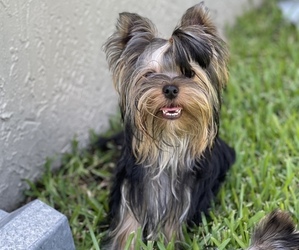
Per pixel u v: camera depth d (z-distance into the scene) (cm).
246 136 124
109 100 133
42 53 111
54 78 115
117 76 97
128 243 95
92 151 127
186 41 90
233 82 142
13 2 101
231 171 113
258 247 92
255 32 169
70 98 121
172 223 102
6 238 83
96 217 106
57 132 119
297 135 121
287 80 144
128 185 102
